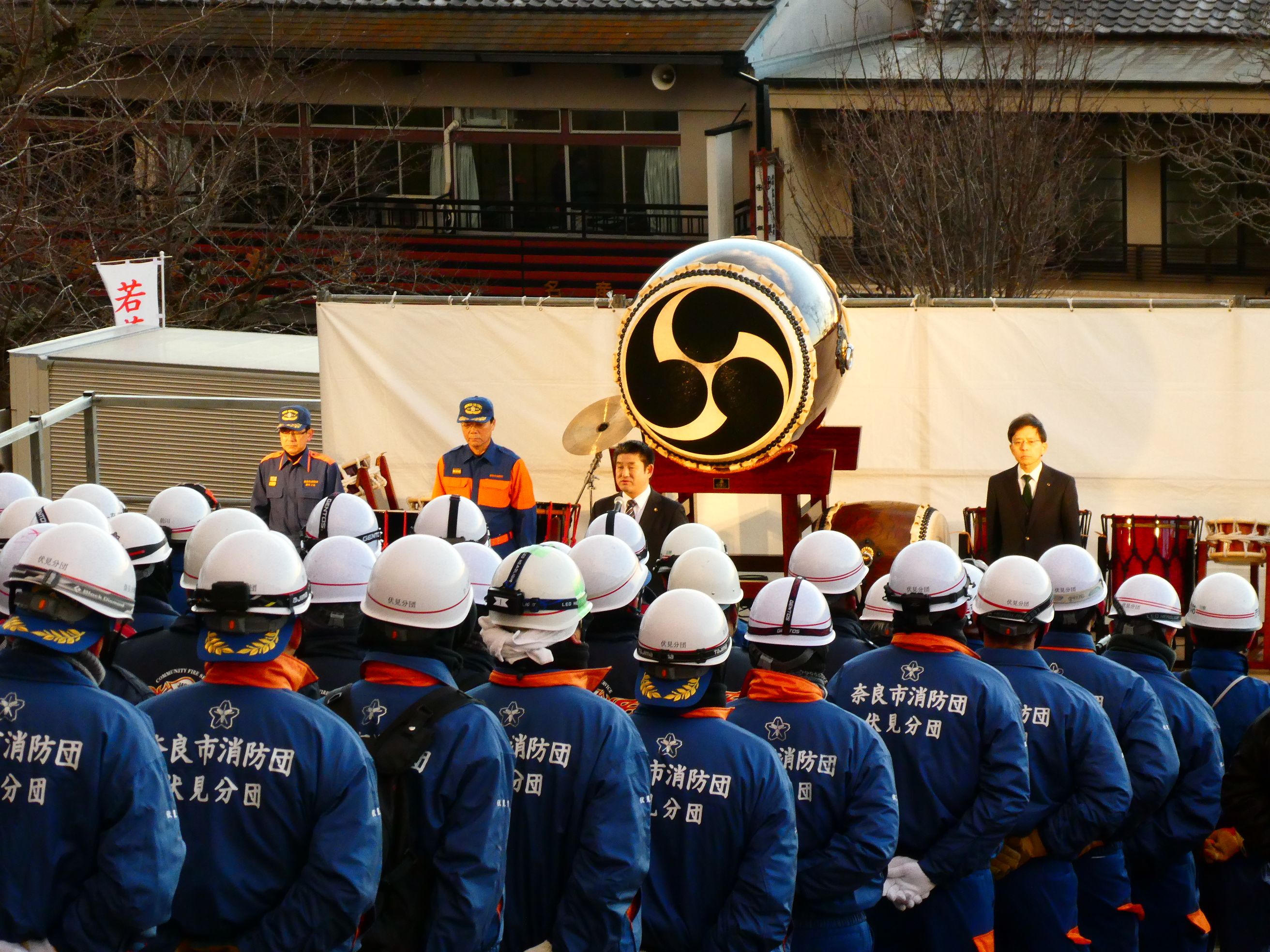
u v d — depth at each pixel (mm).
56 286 21516
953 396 12398
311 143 26953
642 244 28438
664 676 4367
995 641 5496
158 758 3664
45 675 3660
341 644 4895
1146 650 6250
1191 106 24266
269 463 11734
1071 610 5887
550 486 12562
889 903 5254
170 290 22969
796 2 25094
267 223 24469
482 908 3814
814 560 6070
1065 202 21109
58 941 3553
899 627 5234
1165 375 12227
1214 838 6523
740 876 4254
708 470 9273
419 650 4164
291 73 25969
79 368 14930
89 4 23281
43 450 12562
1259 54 23766
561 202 28516
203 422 14898
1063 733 5328
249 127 24219
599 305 12445
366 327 12570
